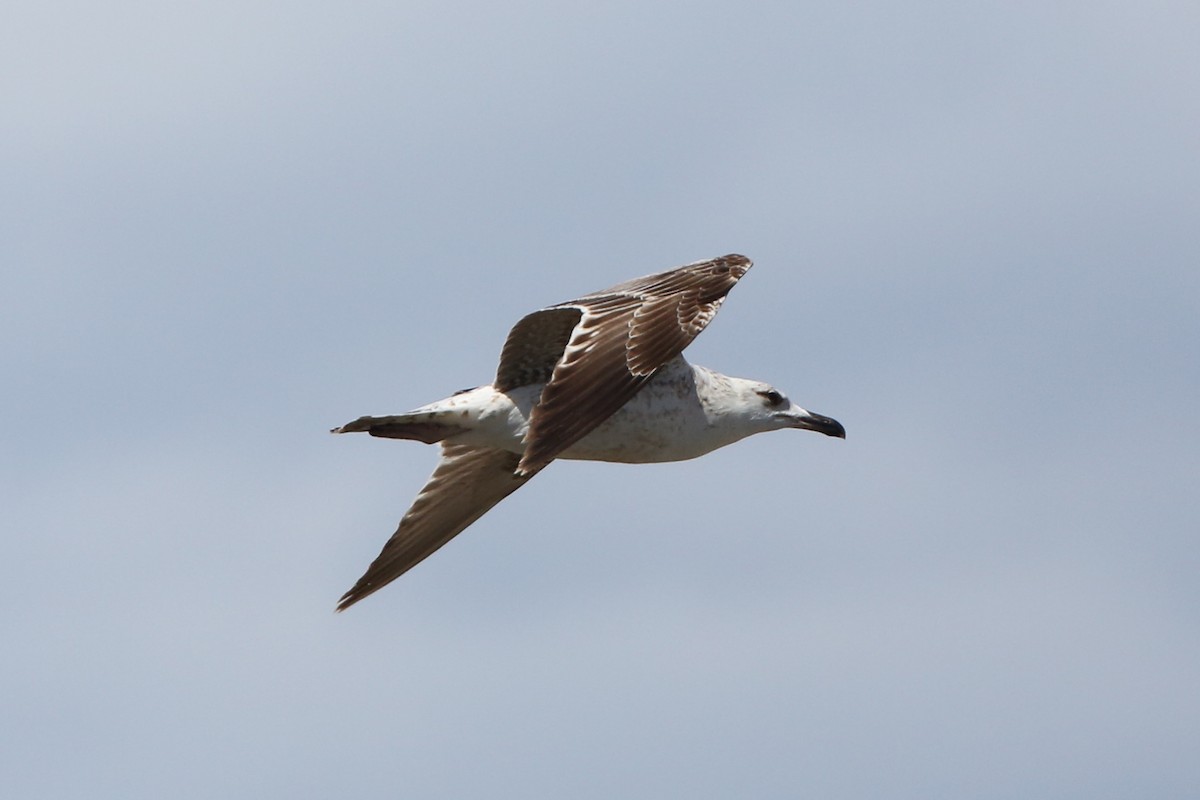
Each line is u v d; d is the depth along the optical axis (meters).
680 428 16.70
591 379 14.23
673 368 16.69
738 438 17.14
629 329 14.53
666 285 14.96
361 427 15.76
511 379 15.84
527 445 13.88
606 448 16.62
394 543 17.62
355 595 17.62
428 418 15.79
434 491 17.53
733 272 15.09
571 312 15.09
